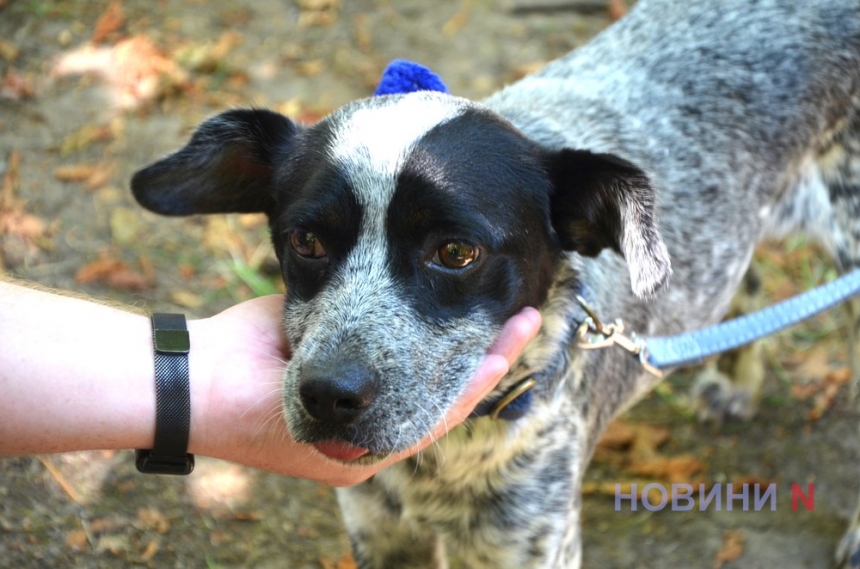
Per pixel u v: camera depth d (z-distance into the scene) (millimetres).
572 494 858
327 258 742
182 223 1250
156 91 1403
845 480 1075
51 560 959
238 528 1003
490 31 1543
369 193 721
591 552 1019
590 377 872
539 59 1498
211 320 757
